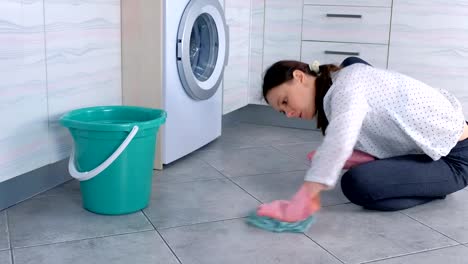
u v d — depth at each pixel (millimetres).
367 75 1687
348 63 2117
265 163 2471
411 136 1708
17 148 1837
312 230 1669
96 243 1547
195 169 2346
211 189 2068
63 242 1549
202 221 1735
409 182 1795
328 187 1417
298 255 1488
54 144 2031
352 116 1438
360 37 3020
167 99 2291
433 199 1978
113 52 2289
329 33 3078
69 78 2051
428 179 1809
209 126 2736
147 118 2016
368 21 2984
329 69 1637
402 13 2910
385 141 1817
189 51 2414
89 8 2117
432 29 2873
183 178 2207
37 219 1727
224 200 1943
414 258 1484
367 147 1851
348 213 1827
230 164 2439
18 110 1816
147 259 1448
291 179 2225
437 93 1756
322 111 1594
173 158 2385
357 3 2984
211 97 2717
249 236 1616
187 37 2316
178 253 1488
